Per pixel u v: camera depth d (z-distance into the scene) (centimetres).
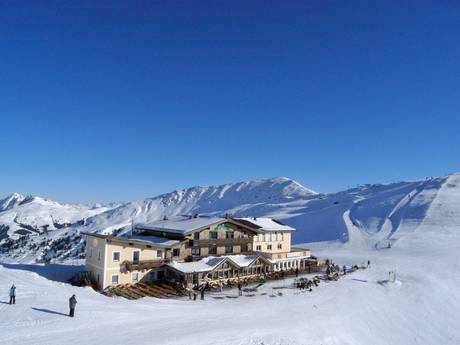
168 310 4028
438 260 8825
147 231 6769
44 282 4784
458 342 4319
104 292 4906
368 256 9688
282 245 7712
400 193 19812
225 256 6206
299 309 4547
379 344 3925
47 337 2806
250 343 3091
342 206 19050
